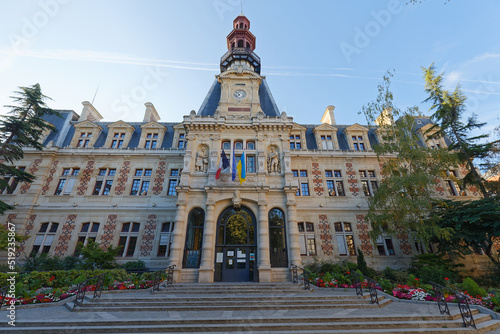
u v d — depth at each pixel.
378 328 7.33
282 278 14.81
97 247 16.55
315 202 21.02
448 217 16.36
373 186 22.23
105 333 6.95
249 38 30.00
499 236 14.96
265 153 19.03
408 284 12.77
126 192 21.02
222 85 22.20
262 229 15.79
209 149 18.72
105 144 23.19
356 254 19.30
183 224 15.97
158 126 24.30
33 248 18.66
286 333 6.91
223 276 15.15
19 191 20.31
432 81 21.41
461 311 7.83
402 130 17.09
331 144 24.22
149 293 11.53
